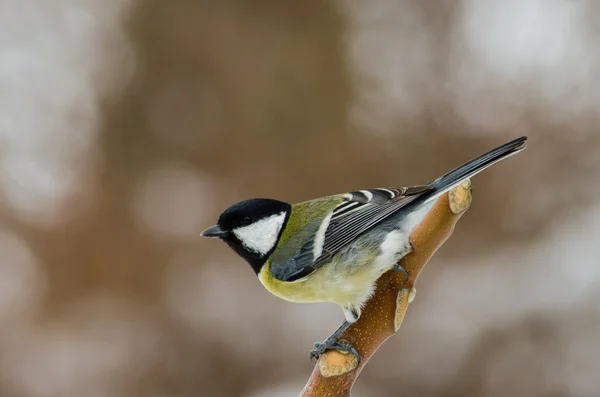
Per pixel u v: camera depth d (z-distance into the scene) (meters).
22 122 12.74
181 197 12.38
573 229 11.85
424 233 4.82
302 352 11.20
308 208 6.16
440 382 10.73
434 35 12.80
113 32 12.98
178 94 12.65
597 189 11.84
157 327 11.48
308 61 12.62
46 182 12.34
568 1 12.77
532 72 12.34
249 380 11.18
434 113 12.45
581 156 11.98
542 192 12.02
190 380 11.19
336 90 12.59
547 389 10.41
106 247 11.95
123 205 12.25
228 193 12.41
